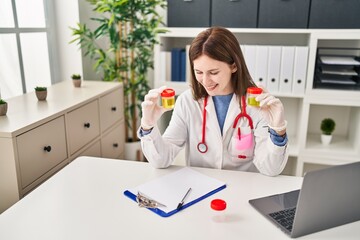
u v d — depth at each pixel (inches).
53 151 66.4
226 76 51.2
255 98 48.9
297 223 36.0
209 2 96.9
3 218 40.0
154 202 43.5
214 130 56.8
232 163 58.4
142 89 112.5
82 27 97.8
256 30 93.9
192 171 53.4
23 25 92.1
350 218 39.3
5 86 87.0
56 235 37.0
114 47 100.0
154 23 102.8
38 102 74.5
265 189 47.7
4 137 54.5
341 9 89.2
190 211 41.9
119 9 94.4
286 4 91.7
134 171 53.1
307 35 100.8
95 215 40.9
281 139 49.9
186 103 59.4
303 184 34.2
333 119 109.6
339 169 35.4
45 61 102.3
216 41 49.0
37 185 62.0
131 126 120.6
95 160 57.3
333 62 91.0
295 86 95.3
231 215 41.2
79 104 74.5
